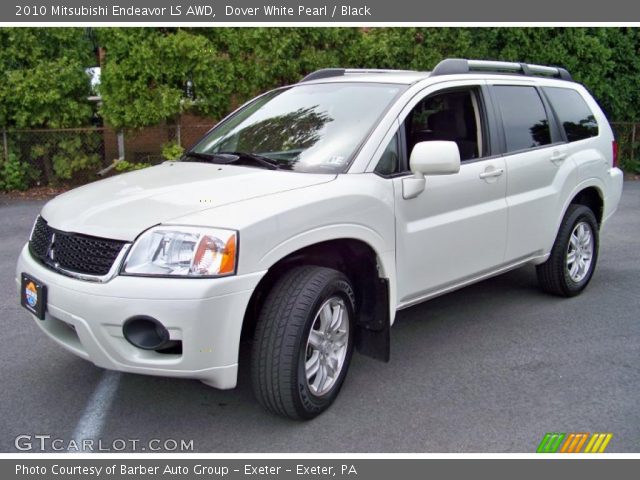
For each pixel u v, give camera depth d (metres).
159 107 10.49
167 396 3.81
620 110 13.33
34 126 10.62
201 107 10.98
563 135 5.36
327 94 4.40
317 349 3.47
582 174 5.40
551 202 5.07
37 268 3.37
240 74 11.13
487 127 4.61
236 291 3.02
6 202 9.98
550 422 3.50
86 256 3.16
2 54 10.05
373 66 11.79
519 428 3.45
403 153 3.97
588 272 5.67
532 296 5.63
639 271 6.43
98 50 11.42
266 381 3.27
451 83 4.41
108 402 3.73
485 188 4.45
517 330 4.84
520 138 4.89
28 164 10.73
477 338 4.68
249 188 3.44
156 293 2.94
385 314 3.76
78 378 4.02
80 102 10.84
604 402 3.72
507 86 4.93
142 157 11.35
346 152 3.80
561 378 4.03
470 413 3.60
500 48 12.39
